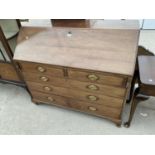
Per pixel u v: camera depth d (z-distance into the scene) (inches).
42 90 69.6
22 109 79.7
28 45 58.3
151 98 76.2
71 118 73.4
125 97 54.0
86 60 51.1
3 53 69.1
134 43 49.6
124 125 67.4
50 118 74.4
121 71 47.1
